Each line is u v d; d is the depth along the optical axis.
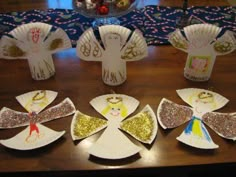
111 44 0.58
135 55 0.60
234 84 0.65
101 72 0.70
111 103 0.59
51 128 0.54
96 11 0.88
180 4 1.04
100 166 0.47
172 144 0.50
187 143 0.50
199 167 0.48
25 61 0.75
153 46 0.80
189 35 0.60
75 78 0.68
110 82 0.65
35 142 0.50
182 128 0.53
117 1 0.90
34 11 1.00
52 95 0.62
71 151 0.50
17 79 0.68
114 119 0.55
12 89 0.65
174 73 0.69
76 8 0.90
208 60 0.62
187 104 0.59
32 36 0.60
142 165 0.47
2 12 1.00
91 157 0.48
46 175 0.48
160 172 0.48
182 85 0.65
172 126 0.54
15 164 0.48
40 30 0.61
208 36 0.59
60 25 0.91
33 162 0.48
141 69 0.71
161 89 0.64
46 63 0.66
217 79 0.67
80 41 0.61
